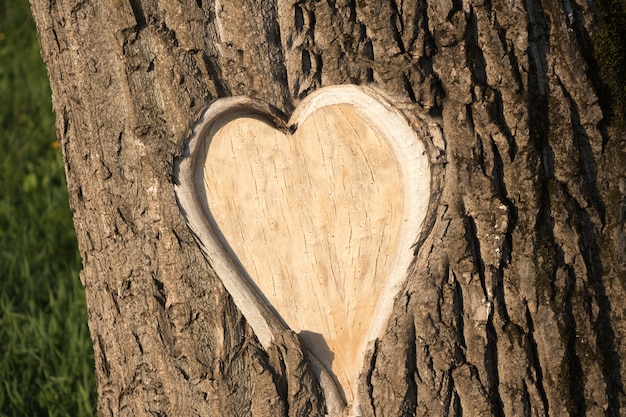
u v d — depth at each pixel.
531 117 1.64
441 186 1.62
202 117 1.62
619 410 1.69
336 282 1.65
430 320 1.64
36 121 3.36
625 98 1.68
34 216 2.77
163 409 1.70
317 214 1.64
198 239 1.64
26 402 2.16
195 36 1.62
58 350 2.27
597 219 1.68
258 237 1.65
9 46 3.93
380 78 1.61
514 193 1.64
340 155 1.62
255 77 1.62
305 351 1.66
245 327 1.66
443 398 1.65
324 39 1.62
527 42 1.63
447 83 1.62
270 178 1.63
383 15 1.61
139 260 1.68
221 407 1.66
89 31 1.65
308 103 1.63
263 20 1.62
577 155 1.66
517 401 1.65
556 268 1.65
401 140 1.61
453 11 1.61
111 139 1.66
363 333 1.65
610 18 1.67
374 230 1.63
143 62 1.63
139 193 1.66
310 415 1.65
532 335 1.66
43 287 2.45
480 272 1.64
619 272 1.68
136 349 1.70
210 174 1.64
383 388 1.65
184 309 1.66
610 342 1.69
